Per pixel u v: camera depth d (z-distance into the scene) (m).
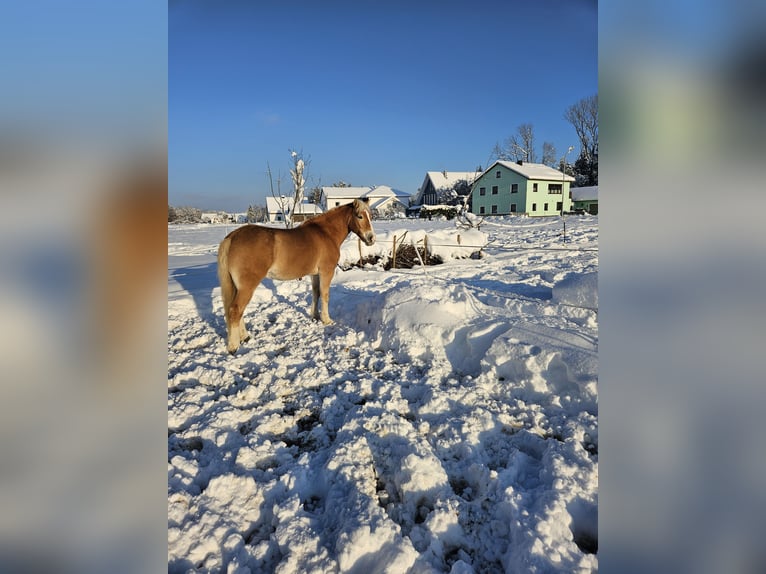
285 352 4.54
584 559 1.81
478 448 2.72
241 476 2.37
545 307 5.30
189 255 14.11
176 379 3.84
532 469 2.52
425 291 5.04
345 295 7.13
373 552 1.87
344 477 2.40
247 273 4.41
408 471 2.36
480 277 9.02
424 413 3.18
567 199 40.66
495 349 3.87
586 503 2.15
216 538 2.01
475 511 2.16
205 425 3.02
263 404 3.46
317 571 1.81
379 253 10.70
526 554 1.83
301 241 4.84
